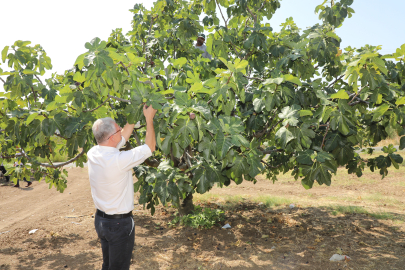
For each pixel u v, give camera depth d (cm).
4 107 334
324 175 313
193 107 221
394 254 450
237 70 238
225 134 262
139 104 238
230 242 540
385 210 704
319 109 297
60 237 598
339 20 417
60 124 294
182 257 480
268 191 998
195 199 871
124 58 241
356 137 353
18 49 348
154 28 682
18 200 950
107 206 242
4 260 491
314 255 463
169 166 412
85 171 1472
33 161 423
